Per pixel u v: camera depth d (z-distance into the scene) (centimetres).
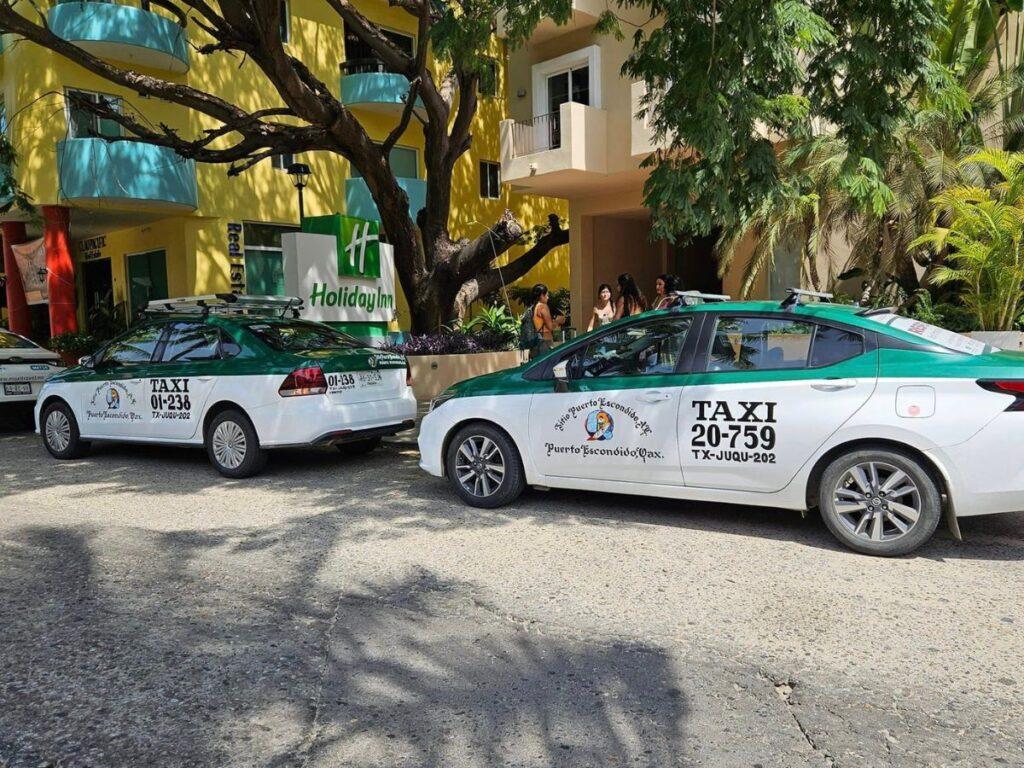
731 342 536
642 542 529
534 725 308
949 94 750
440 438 641
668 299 581
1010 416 447
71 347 1628
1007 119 1245
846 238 1240
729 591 437
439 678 347
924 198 1156
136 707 325
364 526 586
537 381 604
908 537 476
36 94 1645
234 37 1014
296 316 905
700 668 350
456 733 303
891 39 684
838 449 495
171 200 1703
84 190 1611
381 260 1477
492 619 409
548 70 1617
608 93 1500
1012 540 517
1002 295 1063
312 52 2023
